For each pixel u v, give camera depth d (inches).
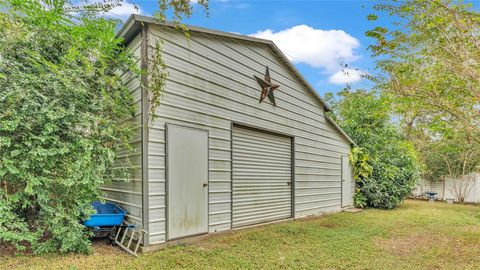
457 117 161.8
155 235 173.2
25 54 157.5
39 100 151.2
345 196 388.2
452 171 550.0
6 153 143.6
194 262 154.7
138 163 175.2
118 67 182.9
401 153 427.2
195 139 199.0
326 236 223.1
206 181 204.5
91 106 166.7
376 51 157.2
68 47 172.9
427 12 137.3
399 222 293.0
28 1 171.2
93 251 165.3
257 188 251.6
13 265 141.0
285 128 285.1
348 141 399.9
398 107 191.2
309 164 319.0
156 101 175.0
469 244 212.1
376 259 172.7
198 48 205.2
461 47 137.5
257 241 200.2
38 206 163.6
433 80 155.1
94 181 161.3
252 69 250.7
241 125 236.2
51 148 151.3
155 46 177.6
